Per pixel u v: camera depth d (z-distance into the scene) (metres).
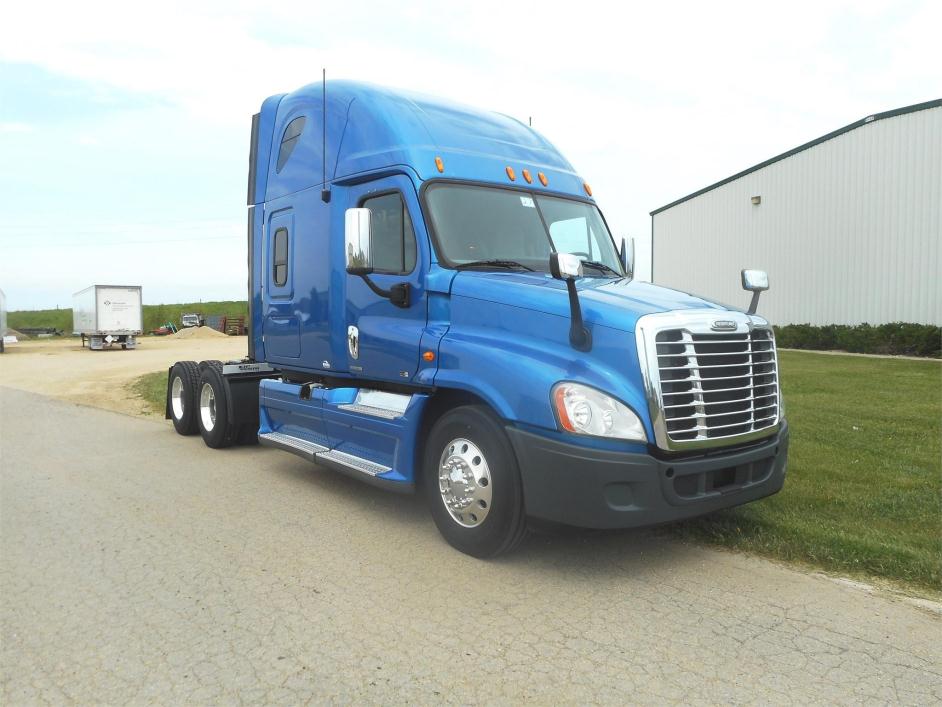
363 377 5.86
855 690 3.13
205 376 9.04
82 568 4.70
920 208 20.75
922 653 3.45
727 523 5.15
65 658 3.49
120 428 10.69
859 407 10.45
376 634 3.69
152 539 5.28
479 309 4.89
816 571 4.46
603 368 4.23
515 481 4.42
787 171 25.39
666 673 3.28
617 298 4.57
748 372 4.55
